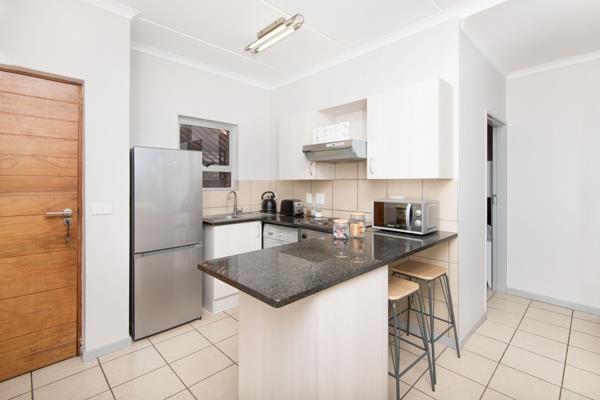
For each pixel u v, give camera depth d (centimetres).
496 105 295
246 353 143
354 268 135
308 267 136
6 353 187
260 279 119
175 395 174
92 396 173
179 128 312
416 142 214
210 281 283
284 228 294
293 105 353
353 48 278
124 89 218
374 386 148
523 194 317
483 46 254
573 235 290
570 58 282
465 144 231
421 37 236
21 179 188
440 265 230
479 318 259
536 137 306
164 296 246
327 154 276
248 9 220
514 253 326
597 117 273
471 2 207
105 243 212
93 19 204
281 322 127
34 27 182
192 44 276
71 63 195
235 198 338
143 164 231
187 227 258
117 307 219
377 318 149
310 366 118
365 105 291
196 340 235
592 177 278
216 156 352
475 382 185
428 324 238
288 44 271
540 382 184
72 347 210
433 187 236
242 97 359
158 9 220
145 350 221
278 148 350
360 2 209
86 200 203
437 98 203
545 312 284
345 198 305
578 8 204
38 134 192
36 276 196
